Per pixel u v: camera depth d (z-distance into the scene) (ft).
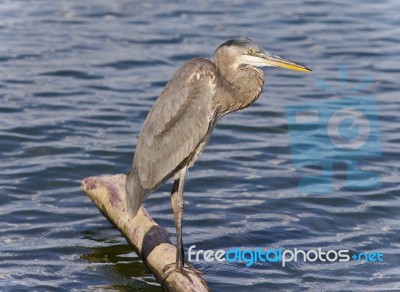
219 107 36.99
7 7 82.94
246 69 37.40
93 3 85.66
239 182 49.16
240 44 37.22
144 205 46.01
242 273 38.96
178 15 82.23
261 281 38.29
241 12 84.02
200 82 35.99
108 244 41.65
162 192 47.78
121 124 56.75
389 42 75.51
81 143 53.57
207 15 82.58
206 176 49.75
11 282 37.42
